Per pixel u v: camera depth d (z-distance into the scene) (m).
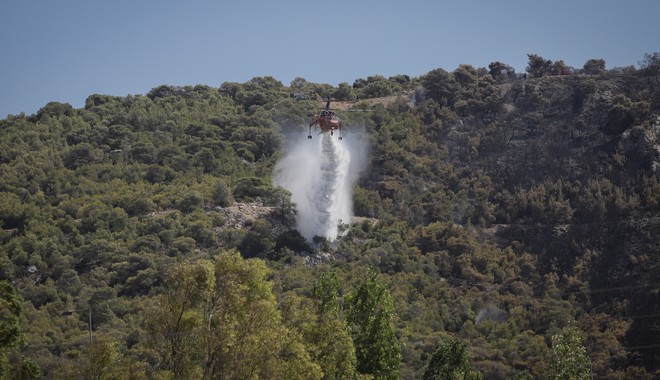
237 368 46.56
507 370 84.56
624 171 137.88
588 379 65.56
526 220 129.88
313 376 48.91
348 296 61.06
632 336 96.81
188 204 121.25
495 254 119.38
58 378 48.97
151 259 104.94
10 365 53.12
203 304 48.56
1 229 114.00
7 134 145.38
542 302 104.94
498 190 139.75
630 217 124.06
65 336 86.12
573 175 140.12
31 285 99.12
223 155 139.62
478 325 96.56
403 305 97.62
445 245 119.44
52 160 136.62
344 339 54.19
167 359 49.00
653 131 142.50
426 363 81.81
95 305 92.81
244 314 48.41
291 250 112.06
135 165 135.25
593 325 100.25
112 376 47.72
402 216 129.50
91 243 109.12
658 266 111.75
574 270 115.81
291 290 94.75
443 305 100.56
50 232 113.12
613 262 116.00
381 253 111.31
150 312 48.56
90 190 127.81
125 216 117.44
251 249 110.62
